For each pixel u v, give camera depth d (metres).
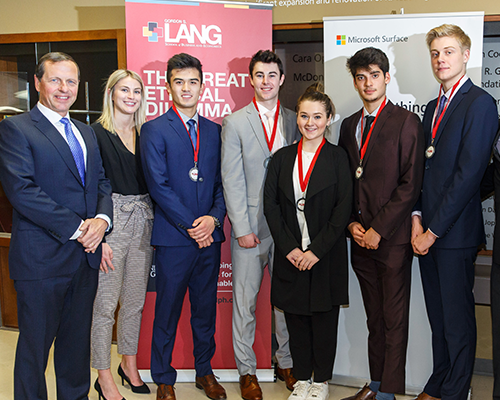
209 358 2.57
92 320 2.33
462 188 2.03
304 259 2.14
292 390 2.61
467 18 2.46
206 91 2.68
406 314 2.28
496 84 2.95
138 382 2.59
